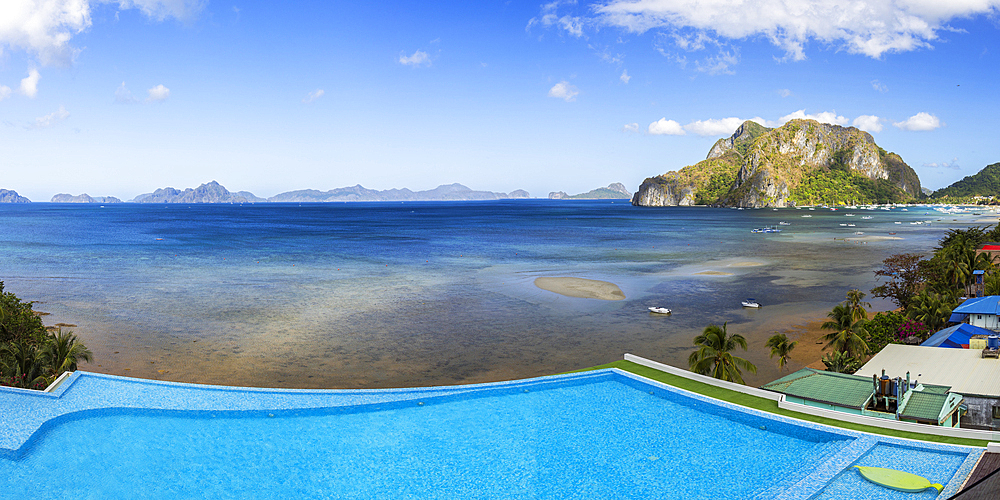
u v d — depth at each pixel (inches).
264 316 1739.7
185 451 512.4
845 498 403.5
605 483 464.4
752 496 443.2
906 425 528.7
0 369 917.2
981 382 762.2
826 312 1824.6
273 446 528.4
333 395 645.9
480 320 1697.8
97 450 503.2
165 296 2055.9
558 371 1246.9
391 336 1514.5
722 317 1753.2
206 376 1200.2
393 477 476.4
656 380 704.4
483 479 470.6
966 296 1622.8
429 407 632.4
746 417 594.9
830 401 619.8
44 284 2290.8
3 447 478.0
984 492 370.6
